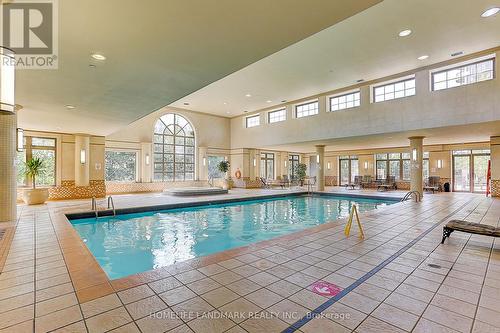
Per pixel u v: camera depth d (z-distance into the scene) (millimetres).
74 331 1857
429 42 6500
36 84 4668
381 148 15383
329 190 13914
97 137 11078
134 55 3561
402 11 5184
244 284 2637
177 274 2861
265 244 4027
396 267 3123
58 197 9867
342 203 10648
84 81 4523
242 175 15547
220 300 2314
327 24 2812
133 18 2682
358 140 11477
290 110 12539
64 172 10398
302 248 3840
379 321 2010
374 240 4281
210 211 8727
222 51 3451
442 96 7844
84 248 3814
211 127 15453
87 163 10570
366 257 3467
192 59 3682
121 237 5633
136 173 12805
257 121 14945
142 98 5500
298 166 18047
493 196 10234
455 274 2916
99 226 6523
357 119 9898
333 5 2457
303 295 2420
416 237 4484
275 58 7426
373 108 9430
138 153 12797
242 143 15461
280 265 3160
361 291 2506
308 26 2846
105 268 3990
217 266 3109
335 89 10492
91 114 6898
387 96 9375
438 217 6270
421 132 9016
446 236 4137
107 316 2045
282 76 8930
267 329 1902
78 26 2836
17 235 4547
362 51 6973
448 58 7520
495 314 2104
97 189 10852
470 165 12273
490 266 3156
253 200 10859
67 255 3500
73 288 2516
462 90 7477
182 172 14414
